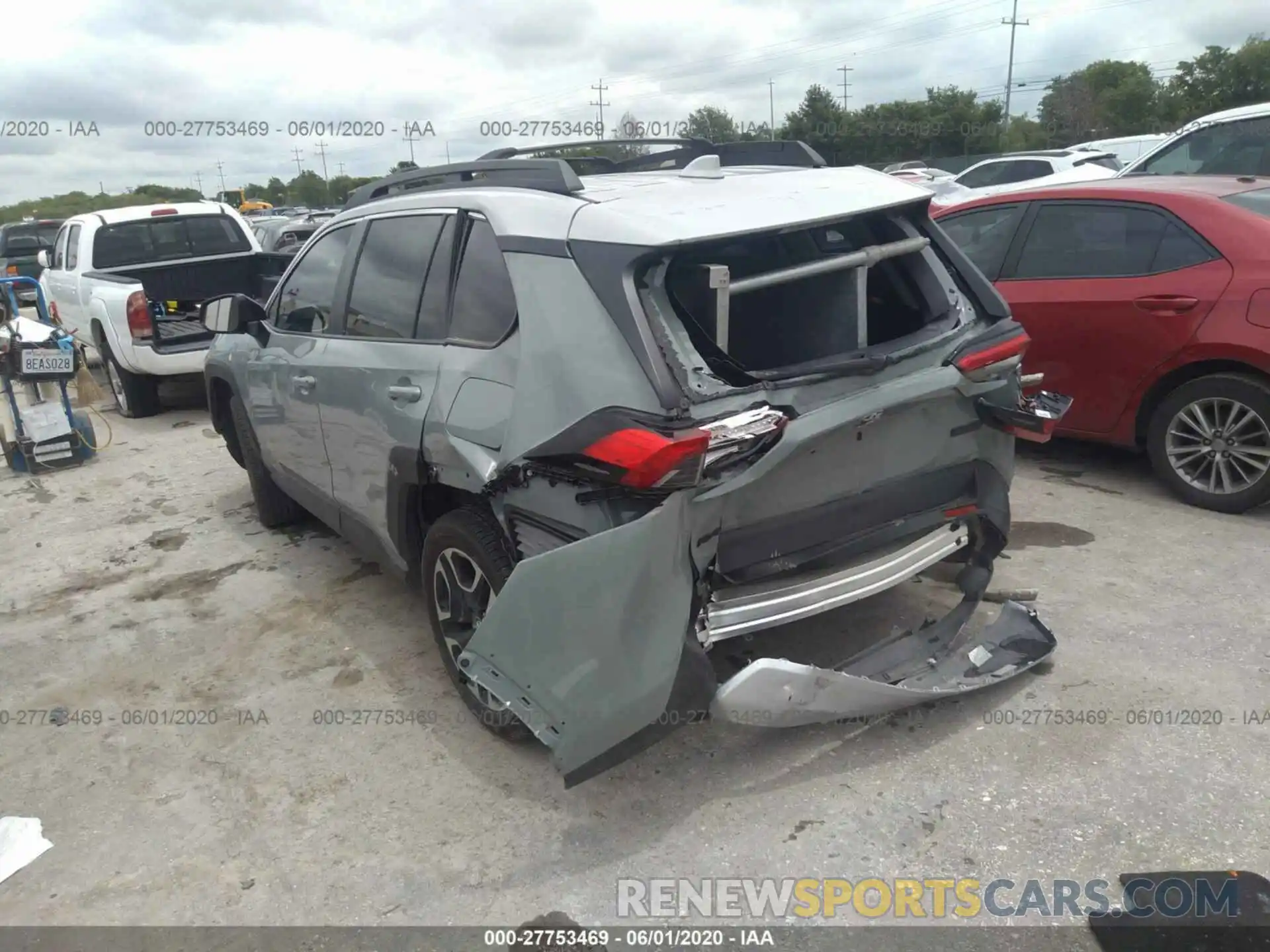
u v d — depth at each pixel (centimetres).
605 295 265
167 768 331
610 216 275
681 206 284
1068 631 376
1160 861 259
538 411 280
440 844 284
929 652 333
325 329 414
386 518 374
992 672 327
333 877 273
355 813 300
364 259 393
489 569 309
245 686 383
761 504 279
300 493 475
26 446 700
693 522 260
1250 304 453
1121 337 500
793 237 329
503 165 330
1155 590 404
